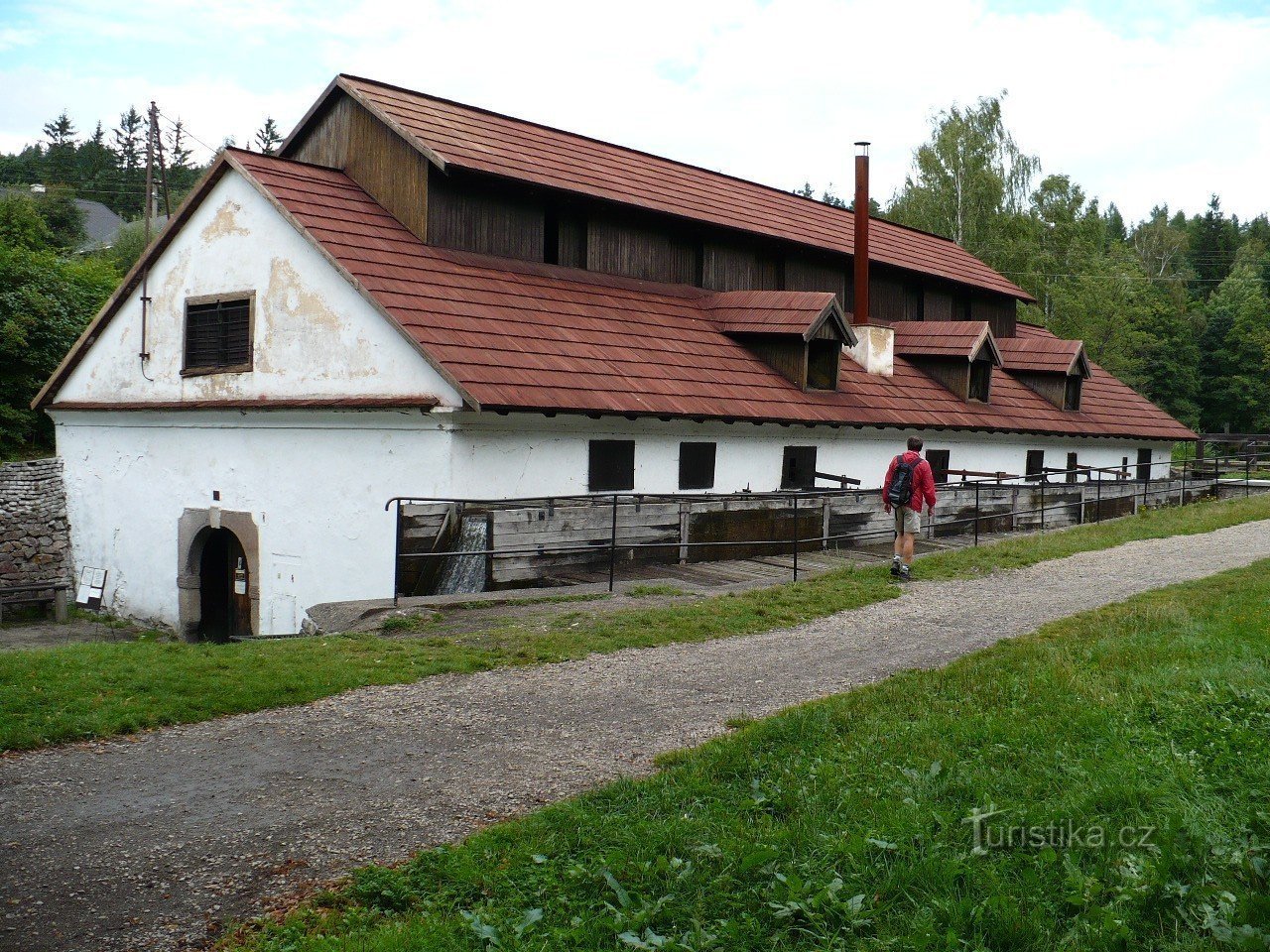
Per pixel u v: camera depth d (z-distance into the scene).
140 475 21.19
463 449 15.83
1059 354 30.59
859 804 6.17
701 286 24.45
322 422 17.44
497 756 7.56
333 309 17.39
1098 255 72.75
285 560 18.12
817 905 5.11
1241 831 5.66
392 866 5.78
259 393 18.66
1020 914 4.96
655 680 9.67
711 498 17.33
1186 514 24.14
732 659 10.52
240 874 5.70
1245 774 6.38
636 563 16.38
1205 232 118.69
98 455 22.30
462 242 19.81
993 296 33.88
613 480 18.05
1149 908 5.02
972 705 8.07
